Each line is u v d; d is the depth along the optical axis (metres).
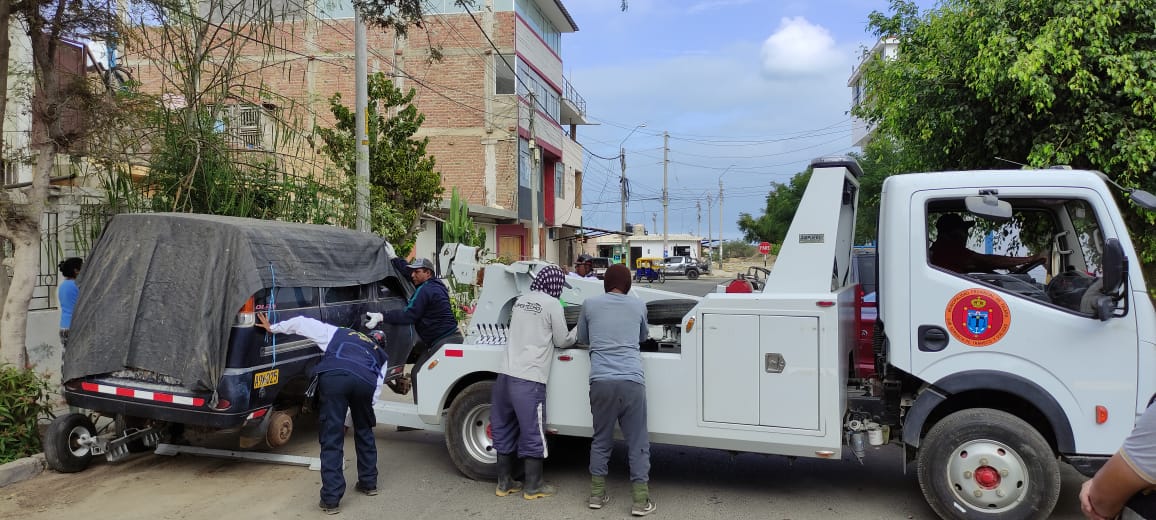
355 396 5.40
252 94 9.63
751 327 4.99
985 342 4.68
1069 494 5.46
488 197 28.09
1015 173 4.78
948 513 4.73
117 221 6.09
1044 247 5.23
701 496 5.57
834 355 4.81
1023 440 4.55
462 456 6.01
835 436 4.81
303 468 6.36
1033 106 8.73
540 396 5.46
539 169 31.80
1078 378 4.51
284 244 6.21
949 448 4.71
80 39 7.57
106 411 5.91
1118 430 4.45
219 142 8.38
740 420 5.04
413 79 25.44
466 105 28.06
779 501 5.45
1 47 7.00
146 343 5.73
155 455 6.76
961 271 5.01
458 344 6.28
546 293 5.60
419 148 17.75
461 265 7.71
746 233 64.88
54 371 8.42
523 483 5.92
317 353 6.50
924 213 4.86
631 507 5.32
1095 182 4.62
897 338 4.89
